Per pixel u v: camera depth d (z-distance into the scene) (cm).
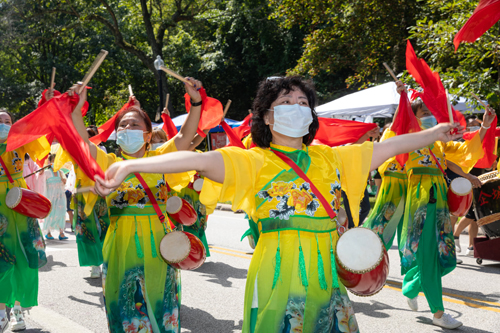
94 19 2812
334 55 1869
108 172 192
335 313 227
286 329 217
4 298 418
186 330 456
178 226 604
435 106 309
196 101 320
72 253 844
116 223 328
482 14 253
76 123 281
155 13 3034
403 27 1708
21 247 435
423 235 460
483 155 440
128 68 3238
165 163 201
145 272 319
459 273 673
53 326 460
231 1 2730
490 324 459
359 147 246
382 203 566
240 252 842
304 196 226
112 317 319
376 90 1170
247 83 3003
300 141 244
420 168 470
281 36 2612
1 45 2848
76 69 3144
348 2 1731
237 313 507
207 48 3162
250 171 225
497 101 812
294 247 224
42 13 2773
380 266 224
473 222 796
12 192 419
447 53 880
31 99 3222
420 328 450
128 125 332
